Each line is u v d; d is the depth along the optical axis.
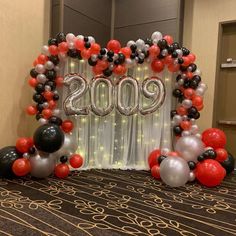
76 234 2.04
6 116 3.71
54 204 2.60
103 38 5.14
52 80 3.61
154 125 4.06
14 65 3.77
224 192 3.15
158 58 3.83
